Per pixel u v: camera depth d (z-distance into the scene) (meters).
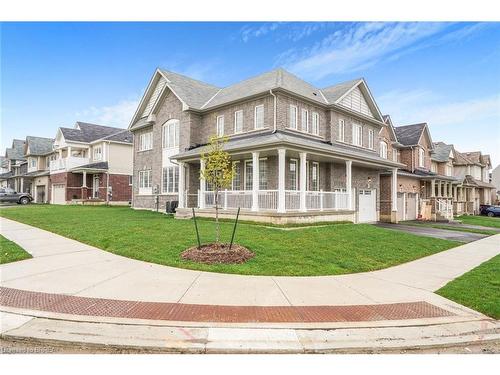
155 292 6.53
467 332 5.05
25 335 4.63
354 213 18.44
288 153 16.70
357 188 22.09
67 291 6.50
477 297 6.57
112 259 9.20
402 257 10.43
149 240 11.07
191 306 5.83
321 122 20.47
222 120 20.92
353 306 6.04
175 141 23.12
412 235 14.61
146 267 8.38
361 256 10.08
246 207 16.94
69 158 33.31
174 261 8.82
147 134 26.62
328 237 12.38
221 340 4.61
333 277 7.99
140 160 27.08
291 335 4.82
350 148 22.03
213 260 8.82
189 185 21.41
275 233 12.39
